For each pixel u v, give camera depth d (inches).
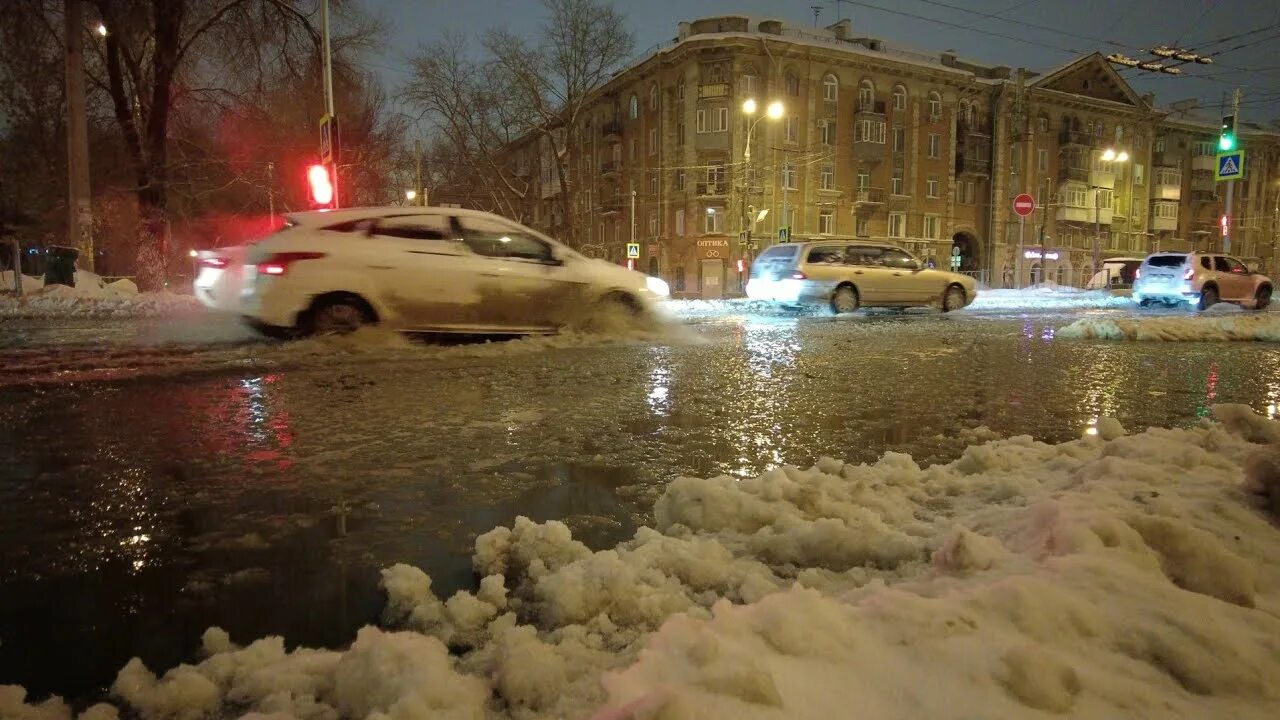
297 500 129.1
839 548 97.8
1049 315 665.0
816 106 1834.4
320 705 67.2
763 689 60.3
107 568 101.3
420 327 321.1
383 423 188.7
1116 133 2338.8
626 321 374.3
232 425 184.5
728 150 1754.4
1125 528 90.0
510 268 337.4
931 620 71.4
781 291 615.8
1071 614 72.8
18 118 1085.8
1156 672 66.4
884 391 246.7
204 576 98.8
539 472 147.3
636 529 116.6
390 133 1588.3
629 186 2005.4
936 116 2017.7
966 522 109.2
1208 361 335.9
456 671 71.2
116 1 725.3
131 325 413.7
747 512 109.7
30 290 705.0
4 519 119.0
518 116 1547.7
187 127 940.6
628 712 55.6
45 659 78.8
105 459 153.6
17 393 221.5
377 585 96.3
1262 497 107.7
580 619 82.3
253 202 1243.8
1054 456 144.9
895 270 639.8
